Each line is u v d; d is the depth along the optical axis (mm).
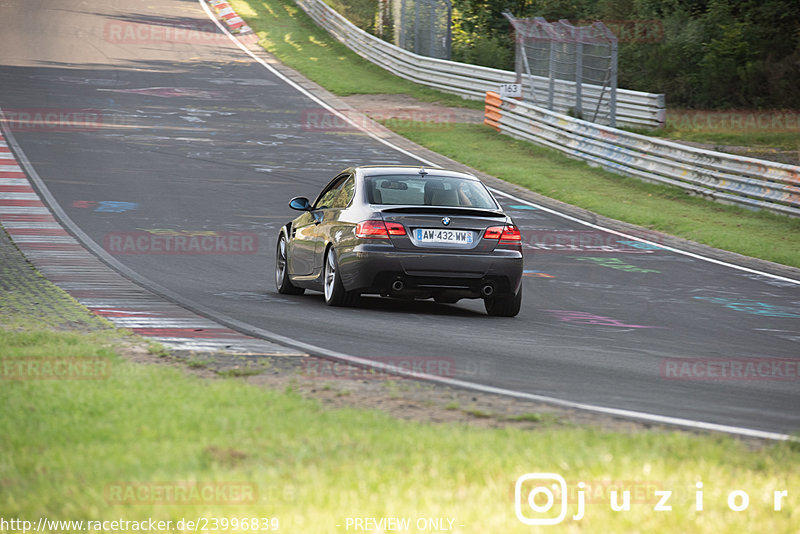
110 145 97375
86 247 55281
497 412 21219
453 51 165125
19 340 27750
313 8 194500
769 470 16641
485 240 38875
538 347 32156
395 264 37938
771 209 79938
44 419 18734
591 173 96875
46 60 146125
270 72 152375
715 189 85688
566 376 26953
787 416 23094
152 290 42031
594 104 122562
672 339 36469
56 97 121812
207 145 100875
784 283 55125
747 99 138500
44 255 51000
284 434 17891
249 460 16281
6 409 19375
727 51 142375
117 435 17688
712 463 16734
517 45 118688
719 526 13648
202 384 22594
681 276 55781
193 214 69625
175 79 140500
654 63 150875
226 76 146375
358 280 38344
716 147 110000
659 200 85312
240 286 46469
